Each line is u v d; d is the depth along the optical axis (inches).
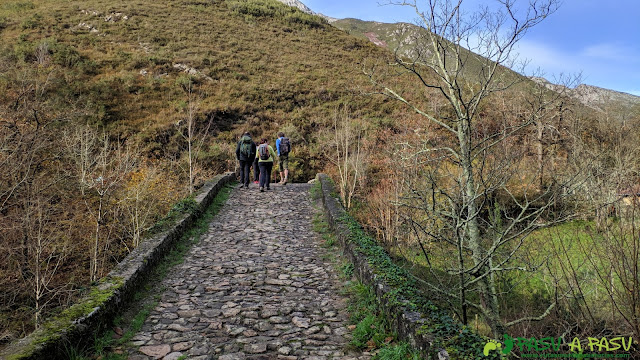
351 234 286.8
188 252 296.5
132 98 1092.5
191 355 152.6
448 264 290.8
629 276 161.6
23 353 121.7
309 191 537.6
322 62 1672.0
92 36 1446.9
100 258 492.1
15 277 418.9
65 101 933.2
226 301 209.6
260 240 330.6
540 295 323.6
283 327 179.5
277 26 2015.3
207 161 876.6
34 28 1403.8
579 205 339.9
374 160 722.2
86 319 153.7
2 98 690.8
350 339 168.1
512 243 317.4
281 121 1152.8
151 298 211.0
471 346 130.5
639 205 167.6
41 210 436.5
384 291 182.4
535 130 438.6
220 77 1353.3
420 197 225.9
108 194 504.7
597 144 557.0
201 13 1924.2
